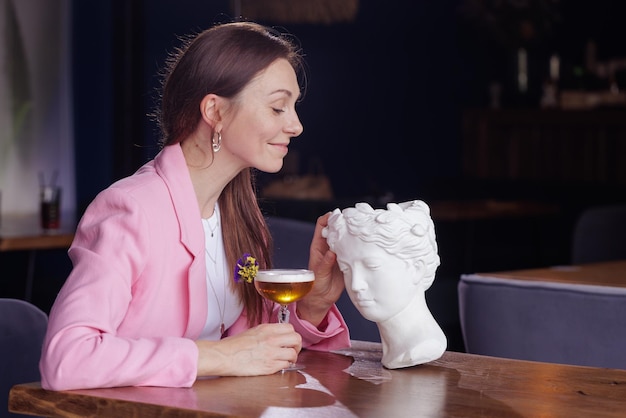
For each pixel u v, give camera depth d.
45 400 1.65
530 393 1.67
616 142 7.48
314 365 1.88
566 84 8.15
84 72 6.13
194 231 1.85
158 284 1.81
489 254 7.05
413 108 8.37
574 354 2.42
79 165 6.16
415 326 1.83
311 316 2.03
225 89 1.84
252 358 1.76
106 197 1.79
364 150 8.11
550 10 8.20
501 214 6.35
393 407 1.56
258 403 1.57
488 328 2.55
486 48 8.72
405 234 1.75
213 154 1.90
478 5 8.29
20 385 1.69
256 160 1.87
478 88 8.70
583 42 8.52
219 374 1.72
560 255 7.21
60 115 6.15
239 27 1.89
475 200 7.70
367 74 8.11
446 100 8.52
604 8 8.56
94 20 6.07
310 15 6.92
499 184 7.64
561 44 8.45
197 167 1.92
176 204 1.84
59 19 6.12
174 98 1.89
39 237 4.43
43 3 6.07
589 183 7.25
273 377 1.76
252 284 2.03
